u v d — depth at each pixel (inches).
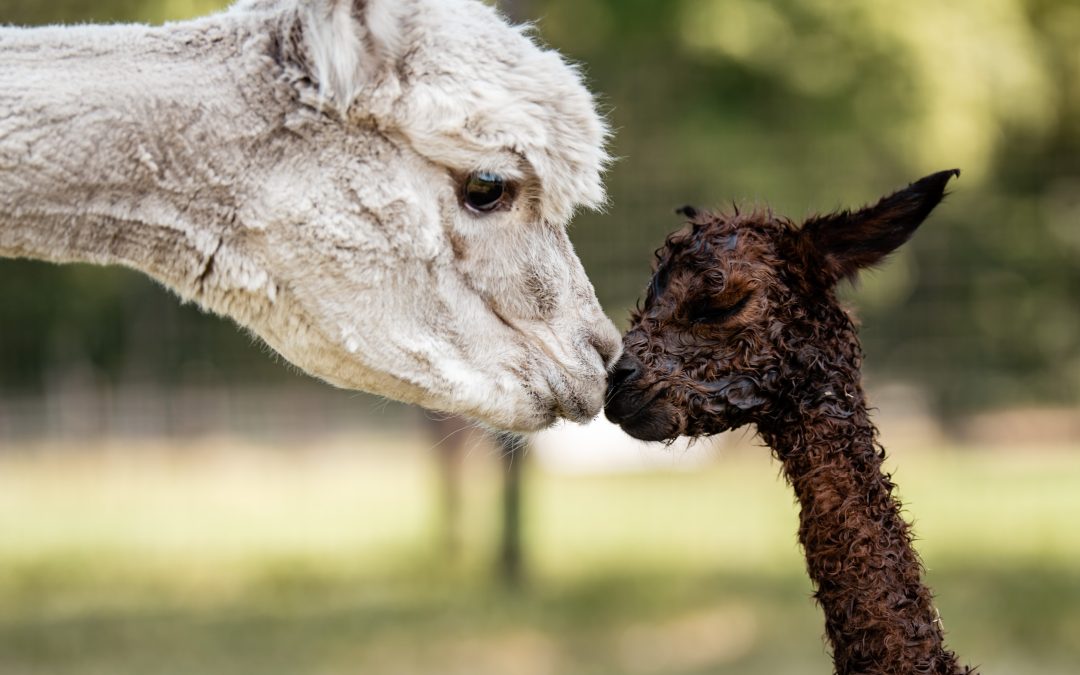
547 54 257.8
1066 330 1081.4
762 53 938.7
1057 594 847.7
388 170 246.7
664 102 971.3
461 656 753.6
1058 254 1054.4
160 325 1086.4
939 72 943.0
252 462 1235.9
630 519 1172.5
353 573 986.7
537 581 951.0
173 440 1127.6
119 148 237.3
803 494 263.7
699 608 856.3
